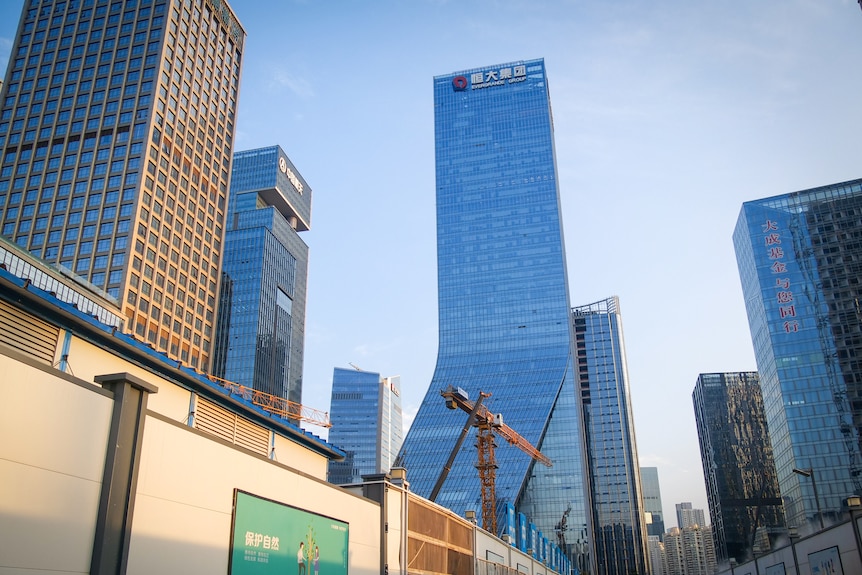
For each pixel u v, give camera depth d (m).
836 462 183.88
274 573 25.00
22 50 155.25
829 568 53.12
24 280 23.91
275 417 35.34
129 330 125.69
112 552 17.97
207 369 146.50
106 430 18.56
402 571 36.28
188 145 151.62
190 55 157.38
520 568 69.31
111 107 144.50
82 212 135.50
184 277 143.75
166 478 20.42
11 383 16.20
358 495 32.75
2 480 15.70
